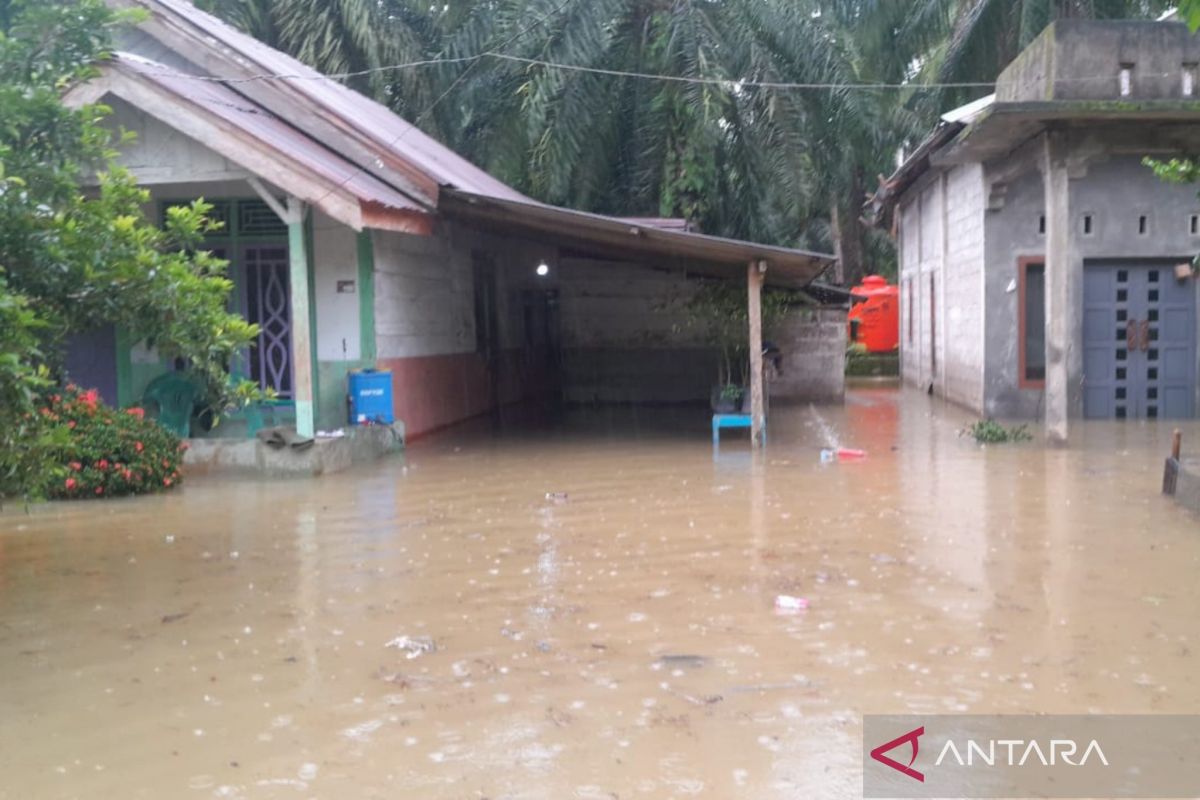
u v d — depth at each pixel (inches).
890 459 463.5
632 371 745.6
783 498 373.1
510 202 490.3
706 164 810.2
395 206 457.1
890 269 1396.4
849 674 197.9
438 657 211.0
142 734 176.4
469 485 409.4
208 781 159.5
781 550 294.2
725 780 157.9
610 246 557.3
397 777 160.1
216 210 504.7
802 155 815.1
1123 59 456.1
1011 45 788.6
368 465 463.2
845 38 895.1
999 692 188.4
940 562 277.9
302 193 431.5
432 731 176.1
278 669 205.5
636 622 231.0
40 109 233.1
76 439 373.4
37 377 195.3
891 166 1011.3
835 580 261.6
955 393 688.4
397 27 880.3
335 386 498.0
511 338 740.0
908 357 904.3
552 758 165.6
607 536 315.9
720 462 464.4
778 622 229.0
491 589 258.8
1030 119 452.4
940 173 724.0
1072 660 203.0
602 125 833.5
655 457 483.5
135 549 305.4
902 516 337.7
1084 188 571.8
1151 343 580.7
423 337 564.1
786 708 183.2
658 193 845.2
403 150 561.3
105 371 509.7
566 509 359.3
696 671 201.0
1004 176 560.4
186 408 482.6
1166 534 305.1
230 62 524.4
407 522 339.6
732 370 596.1
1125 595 244.5
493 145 843.4
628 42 842.8
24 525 339.0
